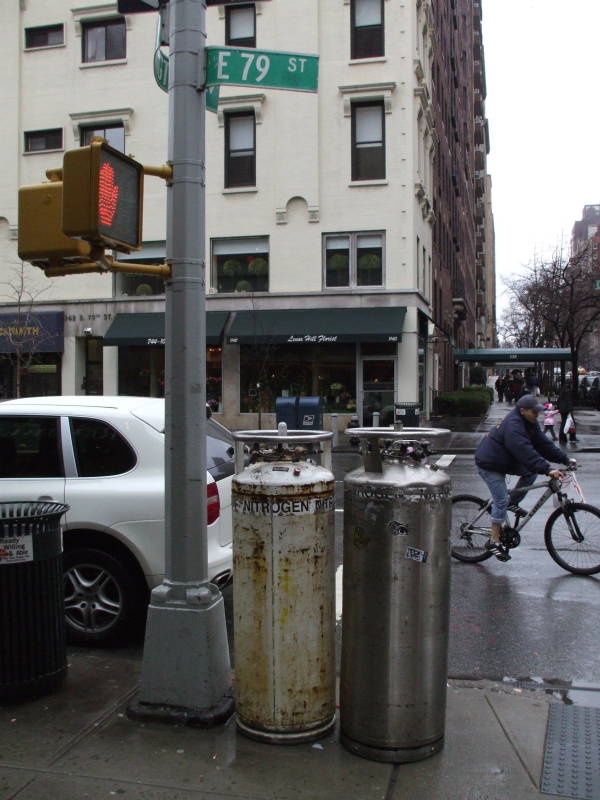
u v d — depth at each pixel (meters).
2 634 4.12
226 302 23.77
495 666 4.95
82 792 3.28
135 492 5.22
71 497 5.30
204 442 4.13
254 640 3.66
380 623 3.49
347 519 3.63
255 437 3.66
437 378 31.86
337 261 23.47
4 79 25.77
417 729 3.52
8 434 5.59
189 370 4.06
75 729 3.85
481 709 4.12
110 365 24.84
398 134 22.94
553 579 7.02
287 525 3.59
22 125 25.78
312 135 23.38
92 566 5.29
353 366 23.17
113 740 3.74
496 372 99.75
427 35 26.62
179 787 3.32
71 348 25.08
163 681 3.97
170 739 3.74
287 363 23.50
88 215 3.57
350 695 3.60
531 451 6.94
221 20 23.78
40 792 3.28
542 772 3.46
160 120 24.64
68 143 25.47
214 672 3.99
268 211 23.73
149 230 24.77
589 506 7.13
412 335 22.72
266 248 23.94
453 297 40.66
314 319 22.77
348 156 23.23
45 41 25.75
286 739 3.66
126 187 3.84
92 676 4.57
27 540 4.16
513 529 7.30
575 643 5.37
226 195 24.03
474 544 7.57
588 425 26.02
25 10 25.66
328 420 23.05
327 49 23.33
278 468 3.65
